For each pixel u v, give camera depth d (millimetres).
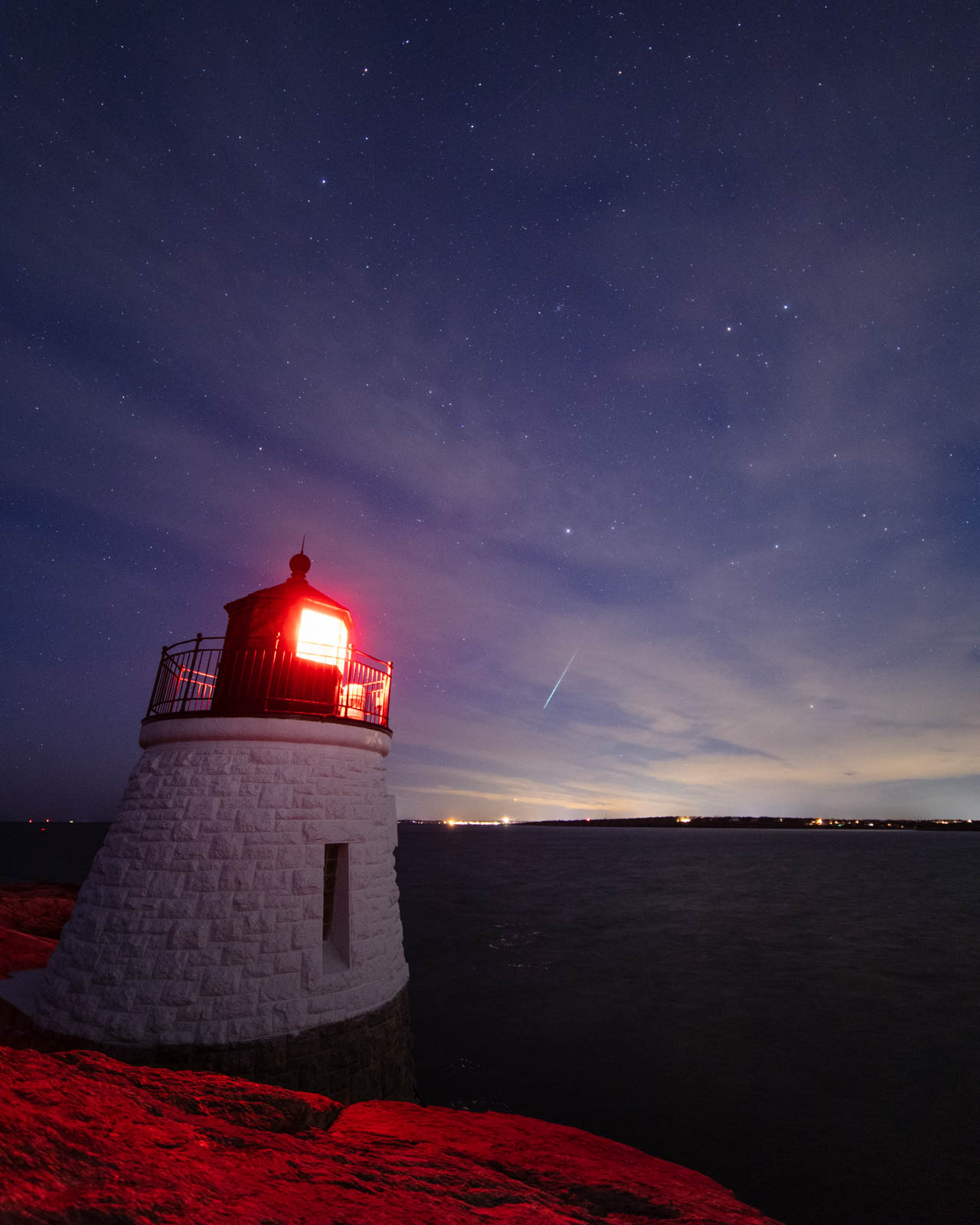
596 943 33531
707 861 98062
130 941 8633
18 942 12961
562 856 108812
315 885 9297
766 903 49500
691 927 38438
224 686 10102
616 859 101500
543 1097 15578
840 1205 11445
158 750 10148
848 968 28234
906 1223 11008
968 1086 16172
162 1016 8250
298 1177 2539
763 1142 13516
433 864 88500
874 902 50125
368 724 10609
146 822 9383
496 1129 5566
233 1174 2338
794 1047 18828
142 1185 1969
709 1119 14492
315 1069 8594
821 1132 13938
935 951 31766
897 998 23656
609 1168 4750
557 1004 23047
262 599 10477
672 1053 18453
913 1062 17766
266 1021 8453
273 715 9703
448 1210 2652
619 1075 16906
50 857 74188
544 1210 3064
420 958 30109
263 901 8906
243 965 8586
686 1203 4195
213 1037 8219
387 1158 3432
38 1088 2600
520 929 37469
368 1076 9117
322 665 10555
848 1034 19906
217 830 9125
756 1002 23188
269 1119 3387
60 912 20812
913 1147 13336
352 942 9461
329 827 9688
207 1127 2840
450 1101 15320
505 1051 18562
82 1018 8398
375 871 10266
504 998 23797
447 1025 20828
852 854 120250
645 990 24750
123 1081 3381
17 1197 1634
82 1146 2115
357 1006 9219
